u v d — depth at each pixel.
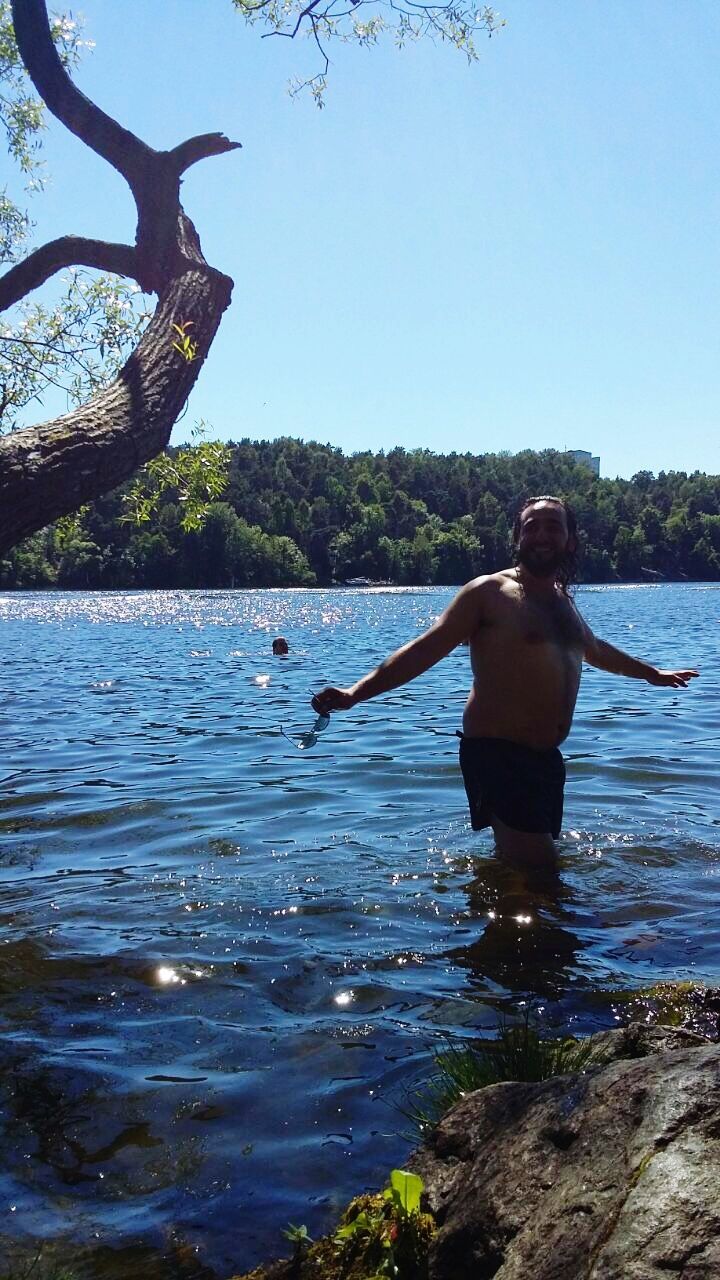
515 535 6.10
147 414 3.29
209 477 4.45
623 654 6.63
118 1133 3.22
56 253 3.91
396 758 10.03
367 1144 3.14
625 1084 2.37
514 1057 3.30
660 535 151.50
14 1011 4.14
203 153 3.92
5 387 4.55
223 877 6.00
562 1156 2.30
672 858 6.25
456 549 131.50
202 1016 4.09
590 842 6.60
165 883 5.90
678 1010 3.96
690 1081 2.25
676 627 35.56
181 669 21.22
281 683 18.09
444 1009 4.13
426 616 48.09
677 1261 1.82
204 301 3.70
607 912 5.32
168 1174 3.00
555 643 5.96
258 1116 3.32
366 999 4.24
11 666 22.25
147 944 4.89
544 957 4.69
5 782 9.05
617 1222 1.96
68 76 3.83
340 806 7.89
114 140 3.83
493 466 175.88
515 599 5.96
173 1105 3.39
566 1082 2.54
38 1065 3.67
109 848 6.75
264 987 4.38
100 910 5.42
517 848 5.98
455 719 12.91
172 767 9.73
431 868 6.11
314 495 153.88
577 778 8.75
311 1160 3.06
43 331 4.71
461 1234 2.32
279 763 9.88
